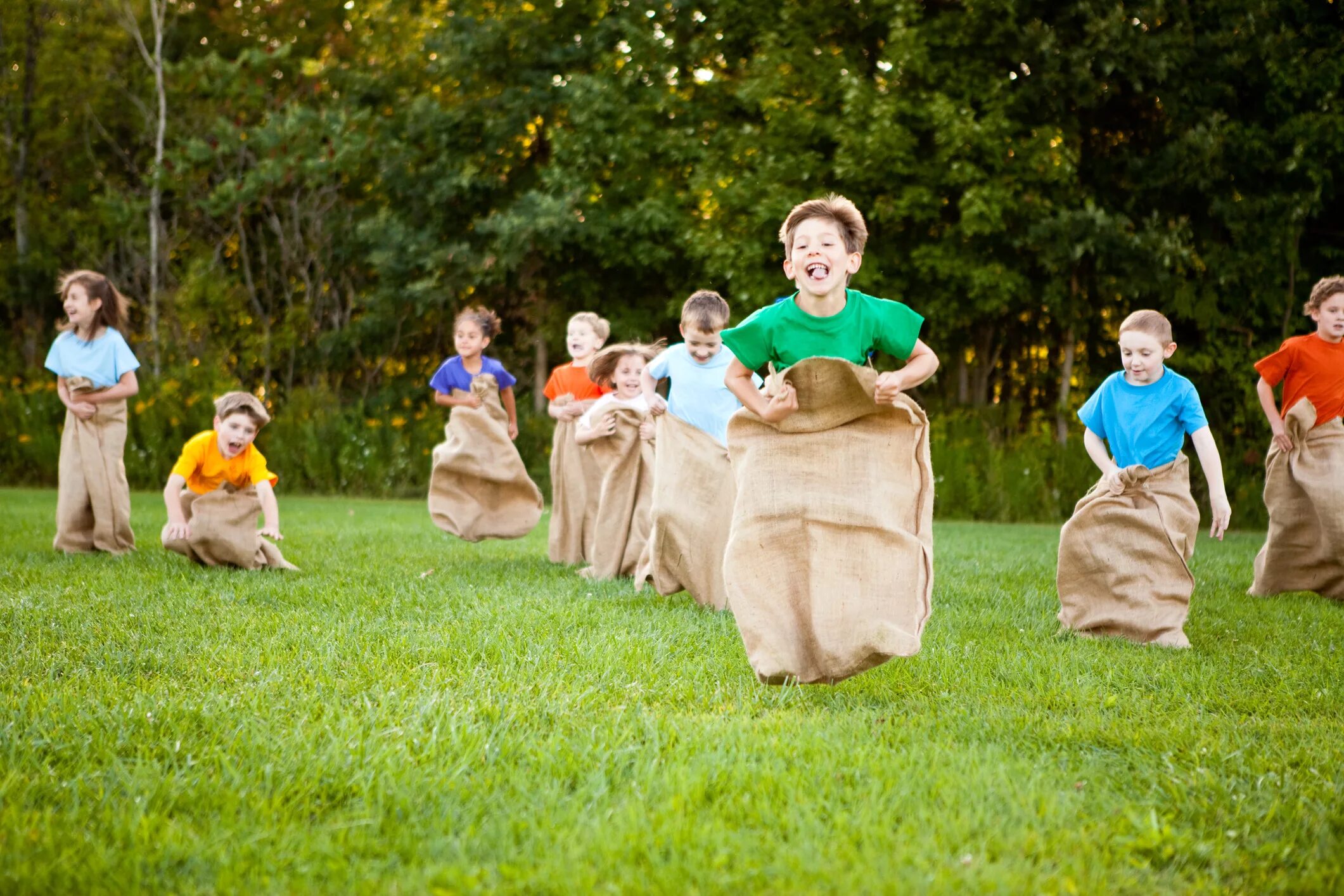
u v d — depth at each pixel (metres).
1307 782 3.03
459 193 19.14
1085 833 2.63
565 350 20.66
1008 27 15.66
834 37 17.61
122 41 22.80
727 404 5.98
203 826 2.59
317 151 20.62
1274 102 15.90
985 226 15.47
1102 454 5.54
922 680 4.20
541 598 5.93
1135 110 17.08
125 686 3.77
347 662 4.21
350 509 13.60
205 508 6.73
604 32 18.48
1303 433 6.94
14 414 17.69
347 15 22.92
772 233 16.58
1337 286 6.85
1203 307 16.45
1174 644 5.09
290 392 19.38
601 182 18.72
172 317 20.83
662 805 2.71
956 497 15.52
